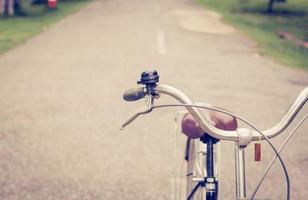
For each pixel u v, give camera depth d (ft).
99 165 18.12
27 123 22.47
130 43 46.09
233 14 87.51
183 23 64.95
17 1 76.89
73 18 68.64
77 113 24.14
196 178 9.30
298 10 103.04
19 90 28.09
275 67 38.68
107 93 27.91
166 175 17.33
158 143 20.51
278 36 64.28
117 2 98.32
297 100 7.71
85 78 31.40
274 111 25.66
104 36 50.60
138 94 7.67
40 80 30.58
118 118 23.59
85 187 16.31
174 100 26.78
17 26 58.70
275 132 7.74
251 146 20.66
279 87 31.30
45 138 20.67
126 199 15.57
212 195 8.55
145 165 18.21
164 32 54.65
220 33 58.13
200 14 78.18
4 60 36.88
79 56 38.96
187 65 36.52
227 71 35.24
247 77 33.63
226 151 20.11
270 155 19.80
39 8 83.20
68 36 50.24
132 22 63.77
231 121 8.52
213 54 42.34
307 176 18.01
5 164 17.94
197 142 11.04
